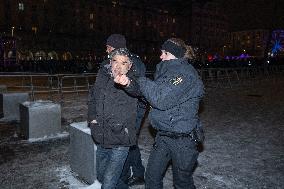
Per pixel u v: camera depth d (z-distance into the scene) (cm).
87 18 8162
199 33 11338
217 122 925
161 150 308
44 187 459
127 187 378
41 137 709
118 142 328
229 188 461
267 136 762
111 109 324
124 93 324
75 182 473
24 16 6956
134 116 332
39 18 7212
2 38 4834
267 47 4316
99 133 333
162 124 298
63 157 590
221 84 2192
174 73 284
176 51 293
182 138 297
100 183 387
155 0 10031
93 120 345
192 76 289
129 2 9300
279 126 874
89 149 446
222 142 705
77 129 473
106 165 359
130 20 9331
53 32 7319
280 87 2042
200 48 11344
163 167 313
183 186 311
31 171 520
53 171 518
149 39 9781
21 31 6731
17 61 4228
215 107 1205
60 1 7569
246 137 751
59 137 718
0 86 1152
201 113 1074
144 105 405
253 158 596
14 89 1836
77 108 1152
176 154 300
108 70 329
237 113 1077
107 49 353
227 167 546
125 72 291
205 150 644
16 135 739
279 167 548
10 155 599
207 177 501
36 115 699
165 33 10331
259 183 479
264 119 973
